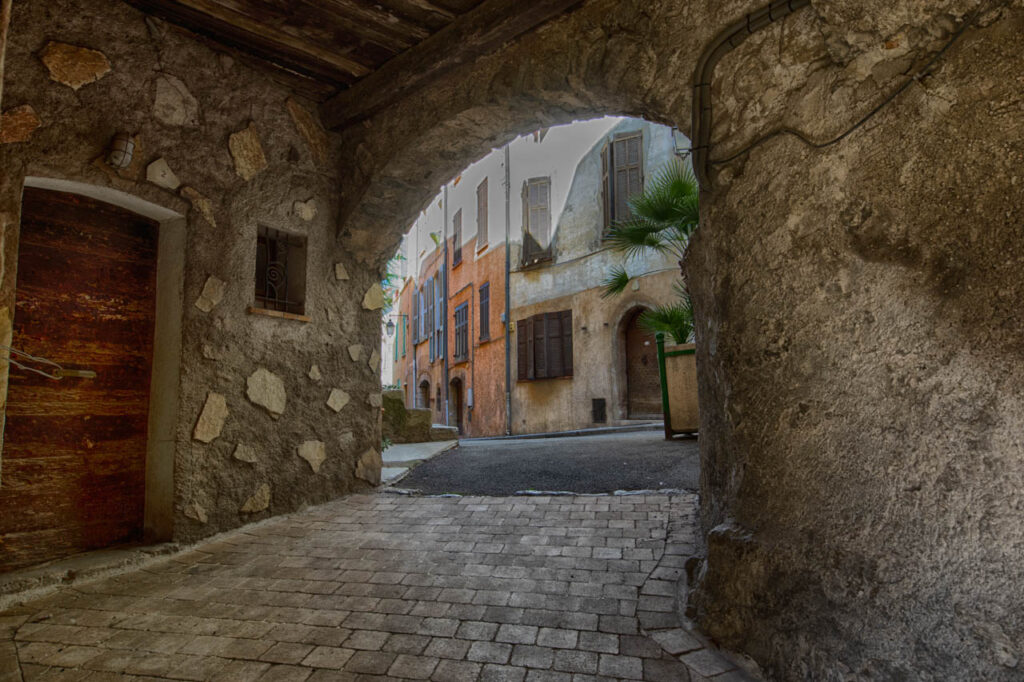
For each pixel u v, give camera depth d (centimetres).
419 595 279
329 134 484
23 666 221
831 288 208
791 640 202
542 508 408
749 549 223
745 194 244
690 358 669
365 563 323
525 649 226
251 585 298
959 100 181
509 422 1544
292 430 437
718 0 262
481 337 1727
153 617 264
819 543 202
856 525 192
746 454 234
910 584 176
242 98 420
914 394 182
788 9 230
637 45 299
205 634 245
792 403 217
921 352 182
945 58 185
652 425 1015
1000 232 168
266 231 445
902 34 194
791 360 219
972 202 175
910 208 189
